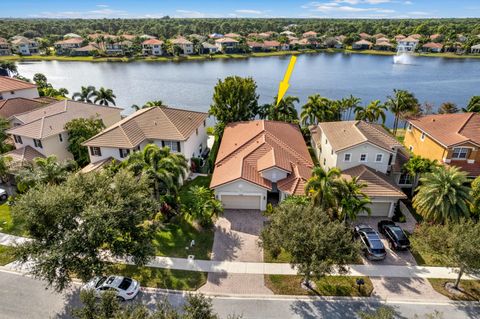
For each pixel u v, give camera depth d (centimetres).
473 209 2762
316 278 2152
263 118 5666
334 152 3491
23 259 2056
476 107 5303
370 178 3241
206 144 4997
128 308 1667
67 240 1959
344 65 13988
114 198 2150
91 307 1678
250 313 2108
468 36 17388
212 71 12475
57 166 3091
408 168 3338
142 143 3825
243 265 2534
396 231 2739
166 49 15700
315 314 2098
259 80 10900
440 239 2161
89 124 4278
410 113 5288
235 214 3231
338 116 5600
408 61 14712
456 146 3553
